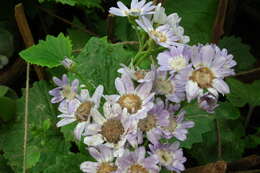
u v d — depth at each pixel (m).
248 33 0.66
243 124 0.56
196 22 0.54
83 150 0.42
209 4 0.54
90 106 0.37
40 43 0.45
